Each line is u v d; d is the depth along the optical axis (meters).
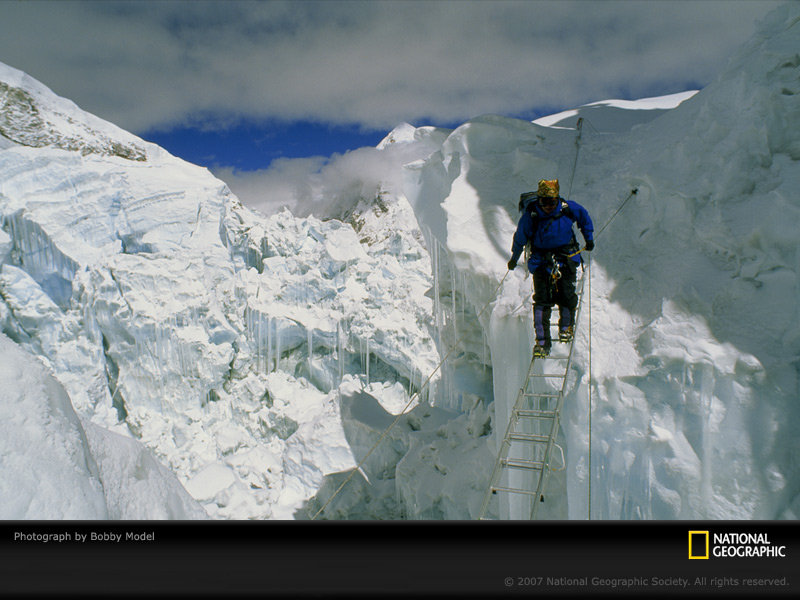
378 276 22.33
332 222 24.70
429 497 10.52
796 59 5.52
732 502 4.52
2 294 17.02
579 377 5.59
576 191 7.57
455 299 10.88
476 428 10.80
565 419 5.67
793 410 4.47
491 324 6.96
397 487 12.00
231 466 15.84
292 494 14.51
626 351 5.47
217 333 19.27
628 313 5.79
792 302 4.74
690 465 4.72
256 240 22.53
